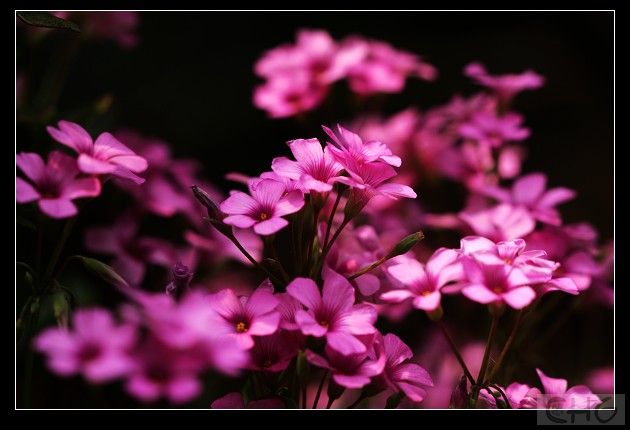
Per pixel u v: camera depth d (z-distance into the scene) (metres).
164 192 0.60
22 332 0.49
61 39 0.73
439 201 0.70
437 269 0.48
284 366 0.47
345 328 0.47
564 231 0.55
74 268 0.61
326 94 0.64
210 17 0.99
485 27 1.03
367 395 0.48
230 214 0.47
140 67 0.93
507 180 0.67
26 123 0.56
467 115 0.65
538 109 0.96
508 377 0.53
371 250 0.53
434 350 0.62
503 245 0.48
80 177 0.47
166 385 0.44
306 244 0.49
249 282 0.64
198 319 0.45
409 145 0.65
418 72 0.78
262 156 0.91
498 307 0.48
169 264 0.59
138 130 0.89
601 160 0.92
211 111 0.93
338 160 0.47
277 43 1.01
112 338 0.44
